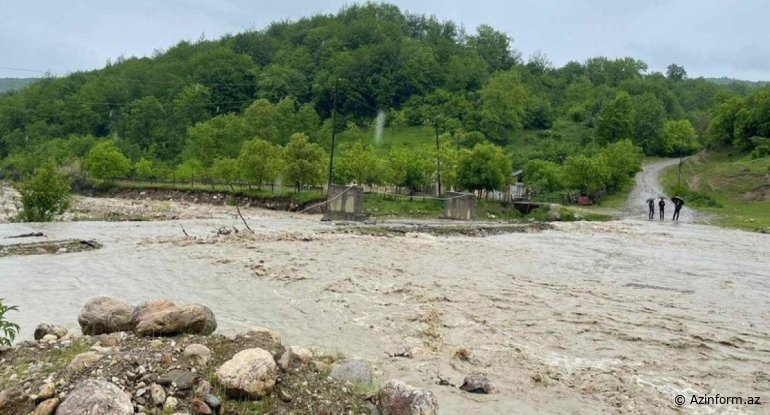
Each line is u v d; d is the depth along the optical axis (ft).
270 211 197.98
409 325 40.96
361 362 26.96
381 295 50.85
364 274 60.59
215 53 542.16
